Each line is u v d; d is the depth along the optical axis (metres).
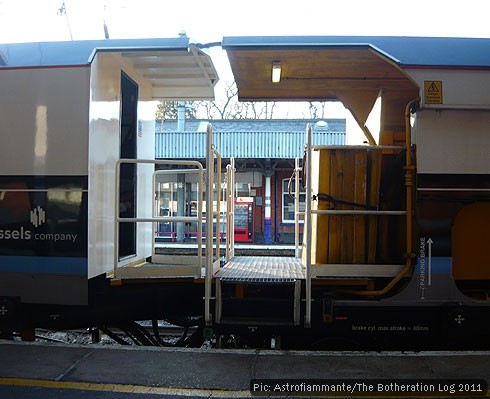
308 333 4.64
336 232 4.98
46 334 6.81
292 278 4.79
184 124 24.33
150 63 5.70
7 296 4.64
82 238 4.52
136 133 5.97
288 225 23.36
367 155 4.97
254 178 23.06
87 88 4.55
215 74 6.15
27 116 4.61
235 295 4.83
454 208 4.55
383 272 4.82
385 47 4.61
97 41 4.77
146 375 3.89
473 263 5.02
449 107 4.53
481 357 4.26
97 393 3.60
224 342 5.01
